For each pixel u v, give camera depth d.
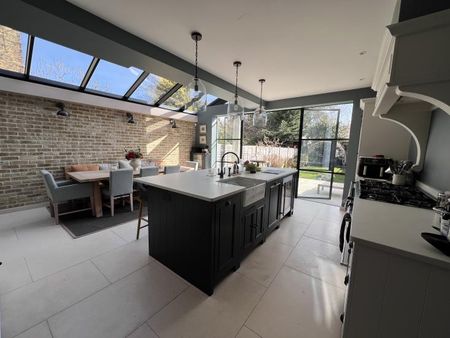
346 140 4.41
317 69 3.03
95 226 2.99
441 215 0.97
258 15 1.86
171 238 1.97
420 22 0.90
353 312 0.99
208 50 2.52
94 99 4.17
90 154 4.34
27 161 3.55
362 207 1.41
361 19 1.86
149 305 1.59
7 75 3.17
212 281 1.71
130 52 2.26
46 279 1.84
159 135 5.74
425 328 0.86
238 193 1.93
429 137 1.97
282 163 5.38
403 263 0.86
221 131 6.54
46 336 1.32
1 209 3.36
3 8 1.56
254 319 1.49
